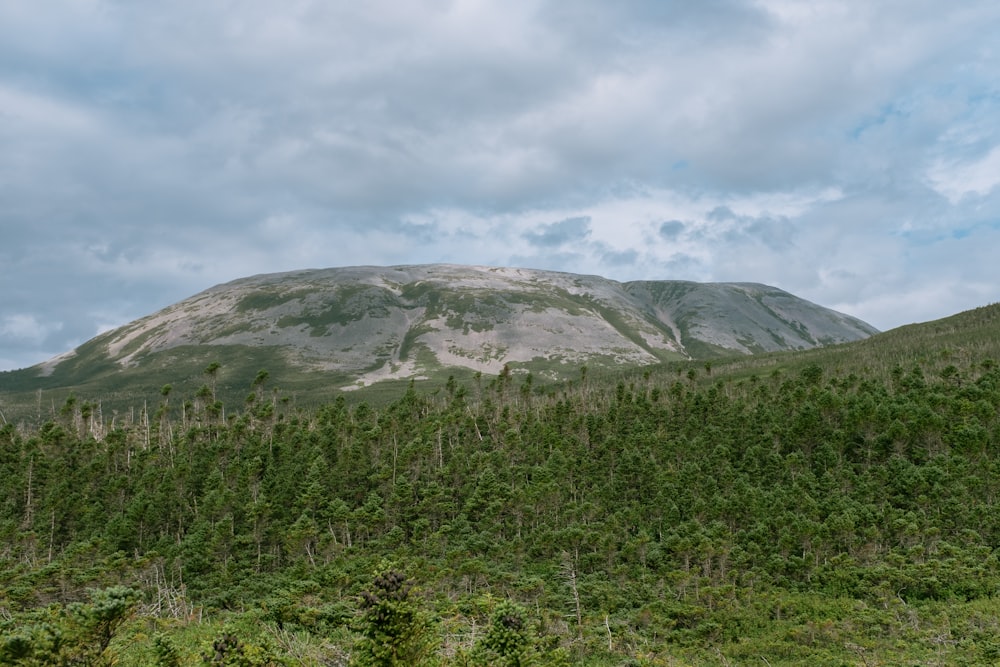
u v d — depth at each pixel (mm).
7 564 78812
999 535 76188
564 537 81625
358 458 105500
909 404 102188
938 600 64688
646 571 77000
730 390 147500
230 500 92250
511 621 23781
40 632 19594
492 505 91312
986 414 97250
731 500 85312
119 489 101062
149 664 29109
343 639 37000
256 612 47312
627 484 98375
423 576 71312
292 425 126438
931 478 86062
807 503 82438
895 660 49844
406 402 132750
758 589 71125
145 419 142000
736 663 54125
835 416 107125
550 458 105312
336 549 84062
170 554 82188
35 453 106875
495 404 144500
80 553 82250
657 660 52531
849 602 65125
